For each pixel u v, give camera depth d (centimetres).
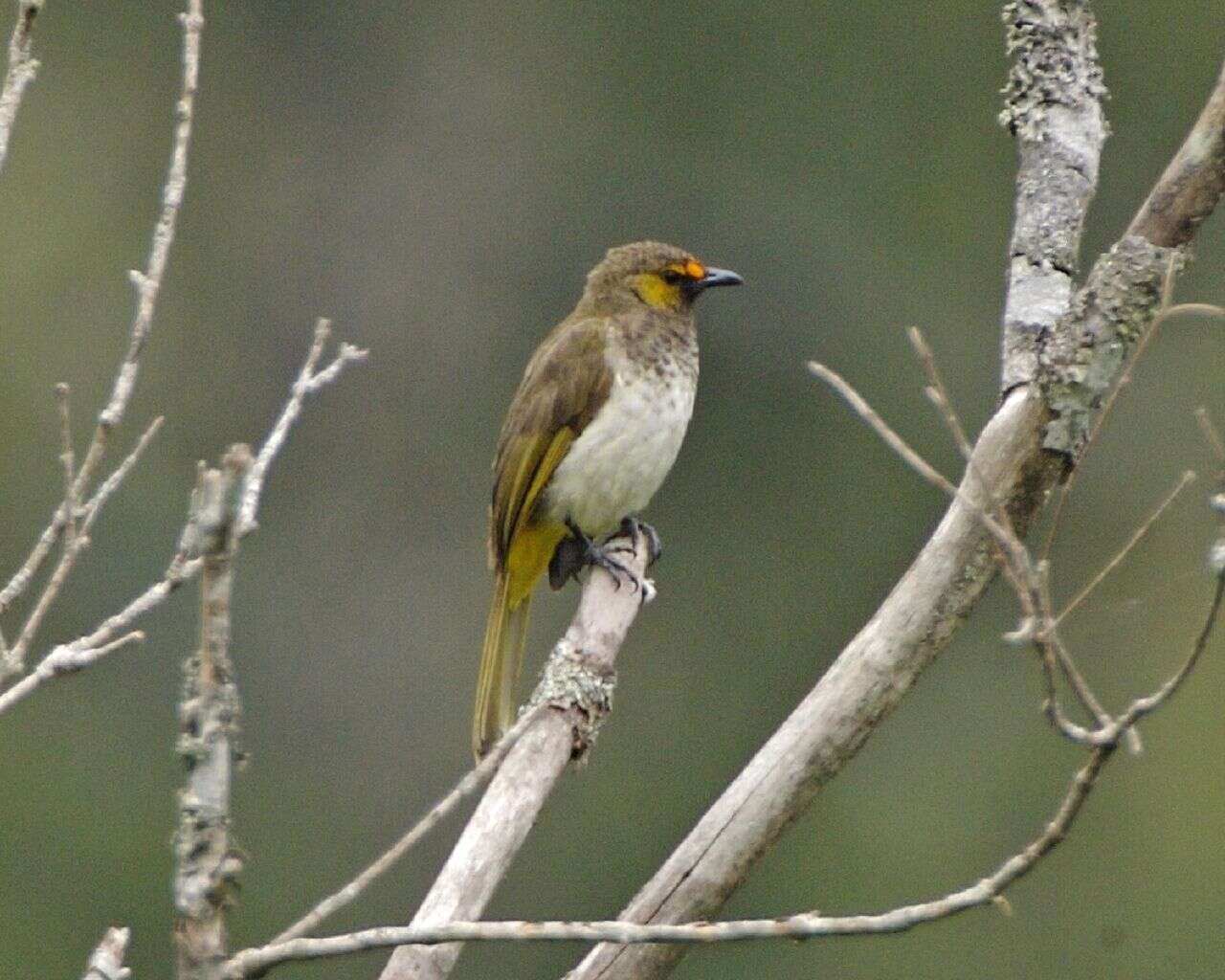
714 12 1706
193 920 425
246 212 1705
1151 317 620
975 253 1656
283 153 1716
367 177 1702
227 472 418
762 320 1652
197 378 1656
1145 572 1588
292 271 1684
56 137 1745
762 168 1686
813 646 1609
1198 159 619
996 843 1509
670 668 1608
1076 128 685
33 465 1608
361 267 1680
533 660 1485
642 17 1714
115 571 1551
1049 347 625
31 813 1473
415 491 1619
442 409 1645
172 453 1625
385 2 1728
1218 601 487
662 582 1630
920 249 1662
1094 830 1505
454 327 1658
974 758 1546
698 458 1642
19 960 1440
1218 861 1482
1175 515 1591
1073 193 678
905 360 1638
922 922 480
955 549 619
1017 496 623
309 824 1524
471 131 1705
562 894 1505
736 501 1641
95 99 1753
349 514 1611
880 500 1627
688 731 1586
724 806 614
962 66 1680
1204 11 1664
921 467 500
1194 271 1577
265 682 1557
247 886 1487
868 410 504
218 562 421
